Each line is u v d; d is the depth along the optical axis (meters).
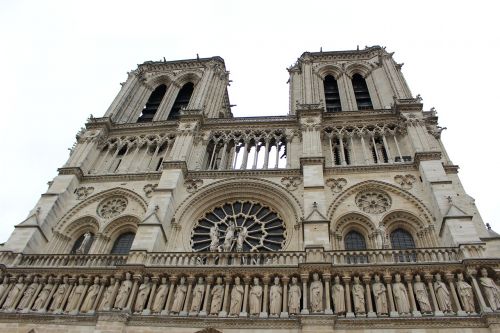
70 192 45.56
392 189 40.91
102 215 43.75
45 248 40.53
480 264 30.17
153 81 66.88
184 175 45.47
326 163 46.25
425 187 39.91
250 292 31.45
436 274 30.50
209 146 51.28
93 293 32.97
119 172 48.78
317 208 37.66
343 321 28.45
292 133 49.94
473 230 33.22
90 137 52.19
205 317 29.94
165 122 53.72
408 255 33.19
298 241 37.81
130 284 32.62
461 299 28.97
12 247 37.88
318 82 60.94
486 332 26.78
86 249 41.50
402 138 47.19
